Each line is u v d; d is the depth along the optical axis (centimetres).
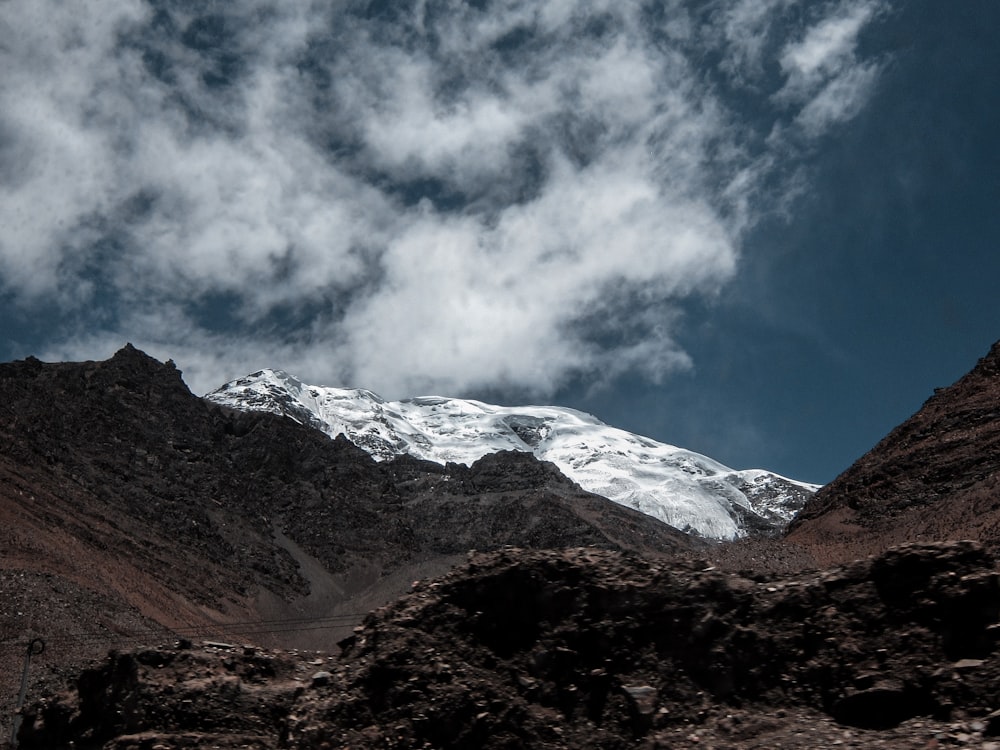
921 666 3138
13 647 11750
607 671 3406
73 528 19688
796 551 11644
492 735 3303
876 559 3416
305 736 3378
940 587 3269
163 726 3859
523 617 3584
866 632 3281
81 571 17125
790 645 3325
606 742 3256
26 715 4431
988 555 3353
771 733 3111
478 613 3609
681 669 3369
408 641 3559
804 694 3219
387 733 3344
